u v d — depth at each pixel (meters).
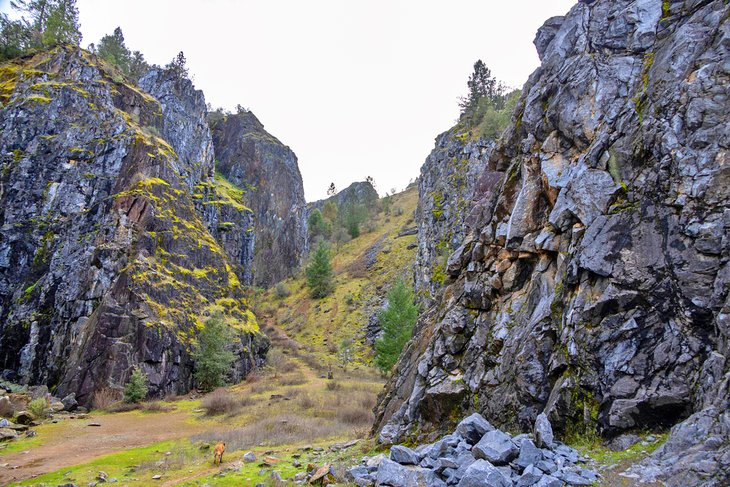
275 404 28.14
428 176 68.31
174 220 47.81
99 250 40.53
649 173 9.16
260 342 49.34
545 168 11.68
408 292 50.25
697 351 7.55
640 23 11.48
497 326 11.60
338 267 91.00
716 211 7.91
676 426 6.95
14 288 41.41
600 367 8.49
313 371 48.59
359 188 157.62
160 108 62.97
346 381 40.34
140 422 25.53
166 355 36.56
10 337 38.59
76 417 27.50
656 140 9.23
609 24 12.22
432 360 13.00
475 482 7.21
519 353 10.29
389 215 117.00
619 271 8.77
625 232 9.02
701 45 9.51
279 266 98.19
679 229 8.30
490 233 13.22
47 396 30.77
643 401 7.75
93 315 37.53
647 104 9.95
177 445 18.05
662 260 8.34
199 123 74.56
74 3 71.69
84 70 55.50
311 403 27.56
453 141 60.44
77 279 40.22
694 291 7.75
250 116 118.81
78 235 43.12
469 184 52.31
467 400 11.32
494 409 10.44
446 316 13.46
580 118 11.34
